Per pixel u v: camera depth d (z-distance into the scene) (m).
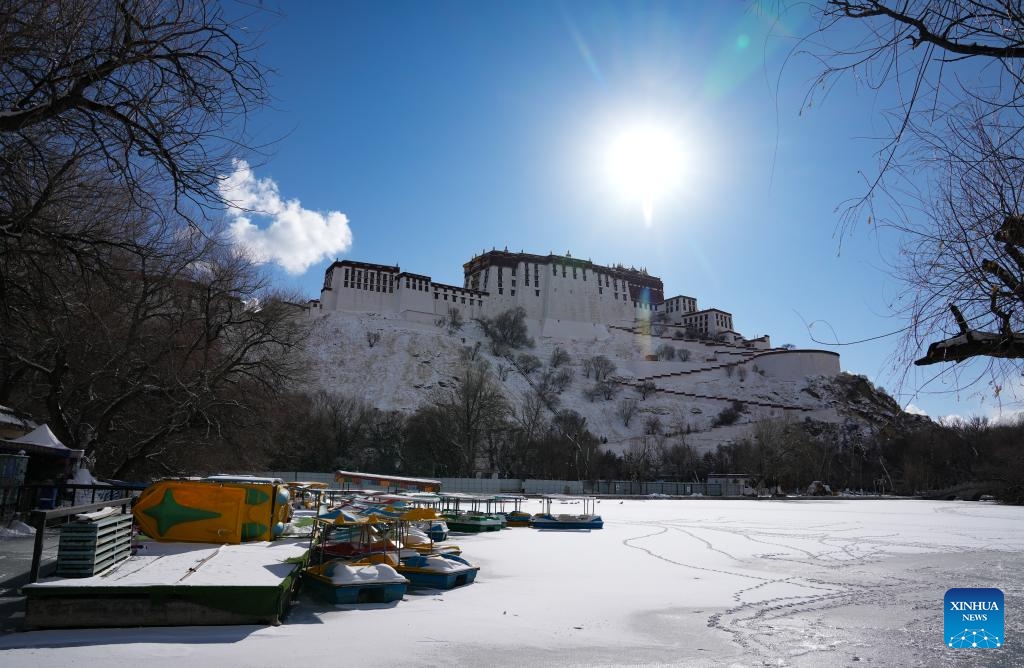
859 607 12.31
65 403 24.78
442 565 12.88
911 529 32.50
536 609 10.86
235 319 29.06
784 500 76.38
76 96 7.74
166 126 8.60
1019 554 22.09
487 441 84.56
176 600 7.84
